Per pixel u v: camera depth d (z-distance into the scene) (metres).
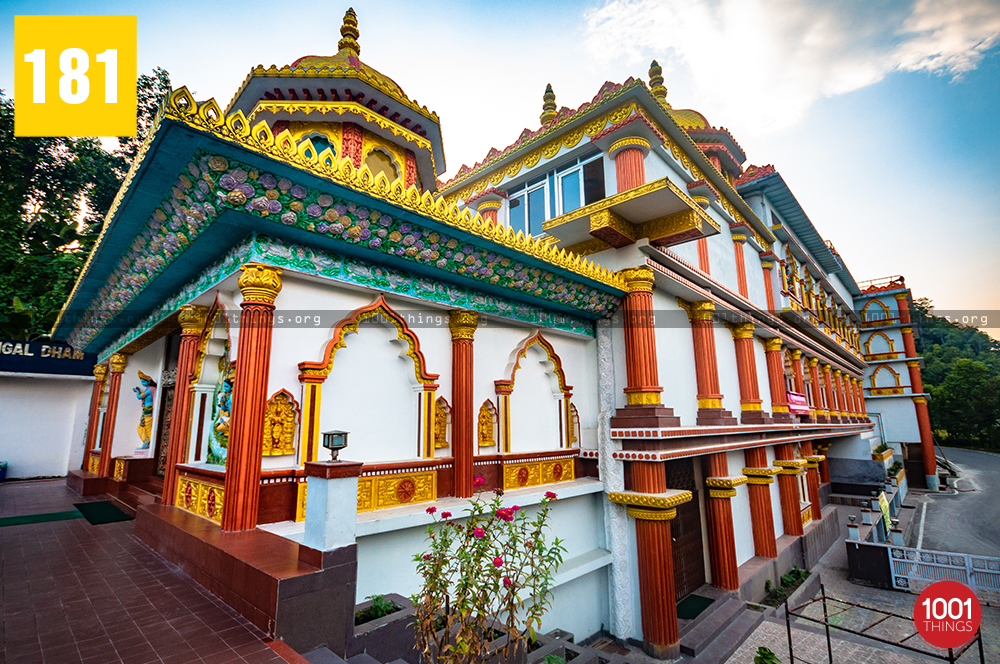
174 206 4.67
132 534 6.23
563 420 8.62
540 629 6.77
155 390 10.12
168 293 7.12
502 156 10.89
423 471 6.07
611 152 8.88
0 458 13.55
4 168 20.66
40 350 13.95
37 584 4.23
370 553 5.04
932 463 30.84
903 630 9.68
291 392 5.00
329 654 3.32
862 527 15.23
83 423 14.87
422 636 3.42
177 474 6.16
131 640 3.17
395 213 5.07
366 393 5.72
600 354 8.94
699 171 11.30
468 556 3.40
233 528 4.39
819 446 23.47
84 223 23.44
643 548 7.87
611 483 8.27
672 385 9.27
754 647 7.95
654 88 10.34
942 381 51.91
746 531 11.64
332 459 3.75
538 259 6.68
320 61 7.45
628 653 7.57
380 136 7.77
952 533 20.08
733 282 13.08
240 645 3.11
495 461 7.16
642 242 8.42
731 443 10.35
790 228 18.92
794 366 16.83
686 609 8.81
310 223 4.73
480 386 7.21
